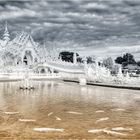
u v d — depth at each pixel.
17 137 10.46
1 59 91.38
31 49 94.81
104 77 44.88
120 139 10.23
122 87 33.88
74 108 17.83
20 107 18.17
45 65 73.31
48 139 10.20
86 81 47.53
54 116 14.84
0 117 14.53
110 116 14.91
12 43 94.88
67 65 68.69
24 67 76.19
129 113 15.90
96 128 12.01
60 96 25.89
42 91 32.06
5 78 60.97
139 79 36.28
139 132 11.27
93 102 21.09
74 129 11.80
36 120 13.73
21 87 35.62
